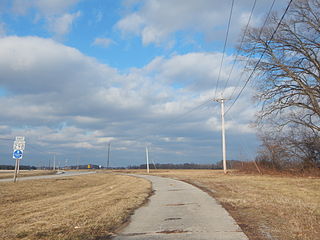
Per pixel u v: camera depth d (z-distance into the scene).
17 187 22.78
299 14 26.17
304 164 35.00
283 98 28.50
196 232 7.00
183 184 25.80
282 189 17.95
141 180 35.53
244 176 35.78
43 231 7.22
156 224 8.14
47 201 14.30
